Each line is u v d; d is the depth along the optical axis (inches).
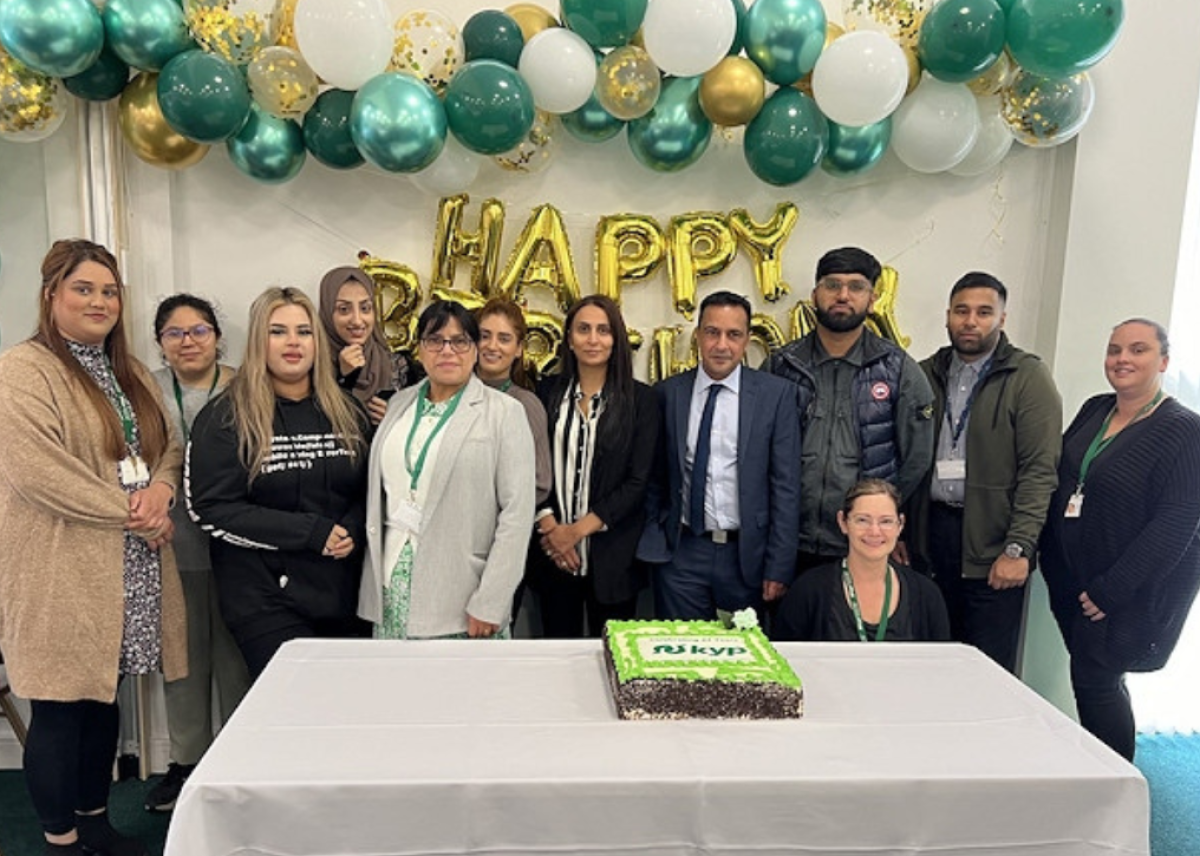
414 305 103.3
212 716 102.1
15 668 74.4
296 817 46.8
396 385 96.9
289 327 78.9
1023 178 109.7
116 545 75.9
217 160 101.4
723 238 104.3
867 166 97.3
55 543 73.3
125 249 98.0
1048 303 110.6
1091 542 89.5
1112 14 85.5
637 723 54.9
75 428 73.9
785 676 56.7
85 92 87.4
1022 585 94.2
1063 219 107.4
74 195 97.4
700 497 91.1
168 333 88.2
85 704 78.5
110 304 76.2
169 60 84.8
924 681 62.9
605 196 106.8
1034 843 50.0
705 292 108.9
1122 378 87.5
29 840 89.2
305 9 82.6
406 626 76.6
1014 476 94.2
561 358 96.1
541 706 57.2
